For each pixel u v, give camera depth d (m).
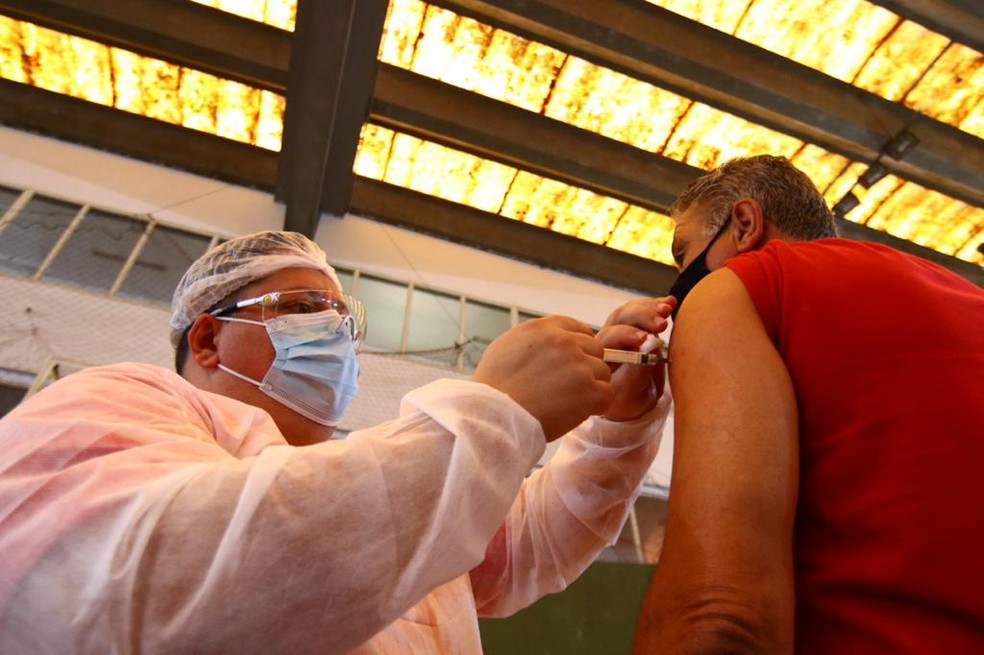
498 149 6.15
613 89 5.92
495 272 6.72
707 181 1.08
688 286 1.03
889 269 0.69
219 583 0.55
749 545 0.52
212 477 0.62
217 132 6.32
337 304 1.40
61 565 0.59
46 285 5.30
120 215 5.88
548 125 6.12
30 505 0.63
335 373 1.30
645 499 5.55
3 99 6.02
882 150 6.11
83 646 0.56
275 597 0.56
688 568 0.53
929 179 6.35
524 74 5.85
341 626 0.58
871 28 5.54
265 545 0.56
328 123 5.20
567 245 6.96
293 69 5.43
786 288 0.70
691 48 5.61
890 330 0.63
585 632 3.71
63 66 5.88
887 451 0.58
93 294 5.39
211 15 5.61
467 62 5.79
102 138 6.22
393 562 0.59
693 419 0.61
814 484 0.61
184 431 0.79
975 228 6.67
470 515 0.63
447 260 6.62
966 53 5.63
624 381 1.13
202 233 6.00
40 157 5.97
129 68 5.86
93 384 0.82
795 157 6.31
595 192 6.52
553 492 1.25
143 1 5.55
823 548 0.59
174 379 0.96
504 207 6.70
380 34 5.29
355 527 0.59
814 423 0.63
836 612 0.54
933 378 0.60
